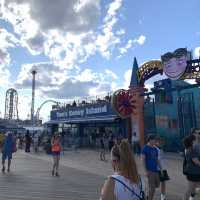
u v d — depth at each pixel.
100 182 13.80
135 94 30.73
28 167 19.06
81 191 11.65
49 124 50.06
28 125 90.94
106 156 28.20
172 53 26.20
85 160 24.52
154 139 8.75
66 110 45.59
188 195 8.45
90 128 42.22
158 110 33.69
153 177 8.58
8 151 16.81
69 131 46.41
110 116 36.03
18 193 11.10
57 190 11.77
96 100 39.66
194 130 8.73
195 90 34.00
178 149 31.75
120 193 3.11
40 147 38.28
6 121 94.12
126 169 3.22
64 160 24.39
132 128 31.05
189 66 25.58
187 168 8.41
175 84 32.31
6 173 16.20
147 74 30.52
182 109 32.28
